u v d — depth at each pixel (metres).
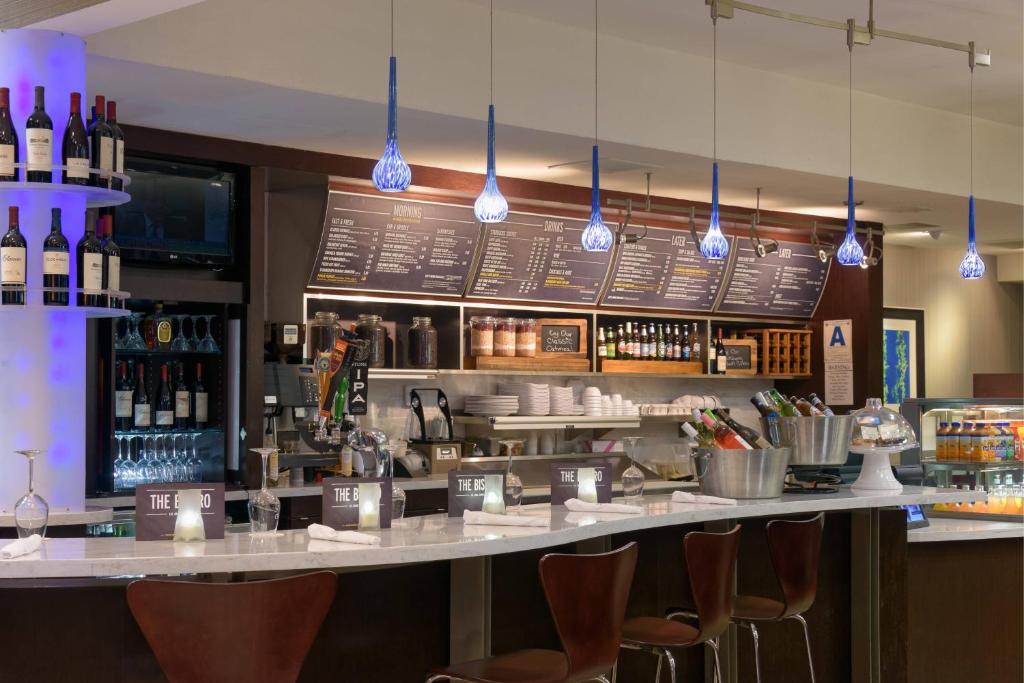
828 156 7.36
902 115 7.80
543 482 7.67
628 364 8.21
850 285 9.17
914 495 4.96
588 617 3.42
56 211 4.59
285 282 6.79
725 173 7.24
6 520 4.55
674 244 8.38
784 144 7.12
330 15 5.34
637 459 5.13
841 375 9.16
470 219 7.25
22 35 4.67
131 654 3.29
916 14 6.03
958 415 5.82
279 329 6.63
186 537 3.29
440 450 6.83
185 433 6.18
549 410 7.77
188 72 5.00
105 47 4.80
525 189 7.34
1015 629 5.70
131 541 3.29
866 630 5.20
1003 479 5.80
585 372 7.96
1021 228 9.67
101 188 4.63
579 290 8.00
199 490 3.32
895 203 8.42
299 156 6.40
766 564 5.12
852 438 5.14
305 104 5.49
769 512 4.49
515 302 7.78
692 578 3.99
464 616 3.83
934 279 11.09
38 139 4.51
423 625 3.83
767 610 4.48
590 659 3.44
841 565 5.29
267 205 6.82
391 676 3.75
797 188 7.78
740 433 4.86
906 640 5.21
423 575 3.83
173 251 5.99
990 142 8.40
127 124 5.82
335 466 6.61
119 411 5.95
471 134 6.10
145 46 4.88
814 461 5.03
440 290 7.37
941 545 5.54
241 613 2.90
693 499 4.58
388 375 6.99
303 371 6.46
